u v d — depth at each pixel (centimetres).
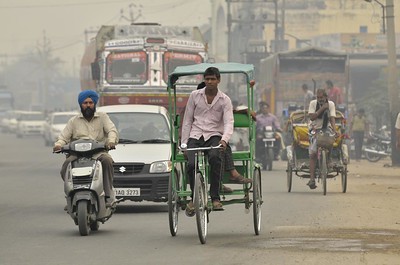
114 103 5528
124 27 5953
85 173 2691
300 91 8150
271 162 5847
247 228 2797
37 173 5734
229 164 2559
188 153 2508
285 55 8144
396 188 4359
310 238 2545
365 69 12238
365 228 2769
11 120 17575
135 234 2709
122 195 3322
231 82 10356
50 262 2194
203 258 2216
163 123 3634
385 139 7256
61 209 3516
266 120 5984
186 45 5675
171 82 2641
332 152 4147
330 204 3544
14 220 3125
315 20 17538
